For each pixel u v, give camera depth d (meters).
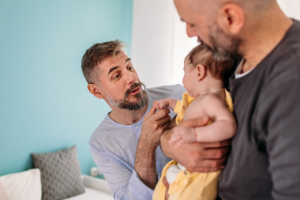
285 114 0.50
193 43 2.88
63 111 3.13
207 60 0.83
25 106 2.79
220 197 0.76
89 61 1.39
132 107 1.36
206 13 0.57
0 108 2.61
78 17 3.25
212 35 0.60
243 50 0.61
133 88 1.35
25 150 2.78
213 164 0.79
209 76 0.84
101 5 3.49
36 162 2.75
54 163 2.82
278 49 0.56
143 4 3.29
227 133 0.69
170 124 1.07
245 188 0.65
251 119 0.61
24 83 2.78
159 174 1.36
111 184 1.47
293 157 0.49
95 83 1.45
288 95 0.50
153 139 1.14
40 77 2.91
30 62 2.83
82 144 3.33
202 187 0.81
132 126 1.45
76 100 3.26
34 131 2.86
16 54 2.72
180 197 0.83
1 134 2.61
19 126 2.74
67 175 2.87
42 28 2.93
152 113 1.19
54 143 3.04
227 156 0.81
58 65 3.08
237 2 0.54
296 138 0.48
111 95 1.38
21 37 2.75
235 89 0.69
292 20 0.60
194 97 0.97
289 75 0.51
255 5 0.54
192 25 0.63
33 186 2.55
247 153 0.62
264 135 0.57
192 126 0.76
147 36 3.25
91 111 3.43
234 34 0.57
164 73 3.13
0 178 2.46
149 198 1.18
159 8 3.16
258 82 0.59
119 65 1.34
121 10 3.74
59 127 3.09
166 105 1.15
